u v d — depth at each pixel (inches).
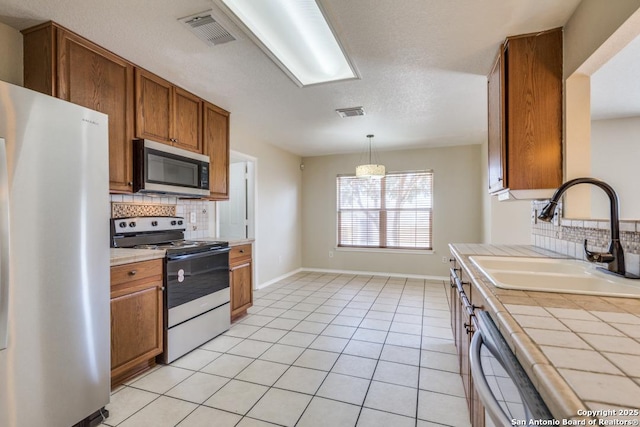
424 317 132.6
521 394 25.7
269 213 199.2
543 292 45.0
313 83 106.2
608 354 25.2
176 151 103.3
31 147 54.2
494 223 166.7
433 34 77.2
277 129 164.1
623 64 79.9
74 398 61.3
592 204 112.4
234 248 125.0
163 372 87.6
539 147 76.7
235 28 74.8
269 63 91.5
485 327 41.0
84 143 62.9
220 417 68.5
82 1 64.7
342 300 159.2
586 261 67.6
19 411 53.1
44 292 56.2
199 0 64.9
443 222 209.2
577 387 20.6
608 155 114.8
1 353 50.7
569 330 30.5
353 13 69.1
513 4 66.3
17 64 74.6
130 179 90.6
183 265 97.5
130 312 81.2
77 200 61.5
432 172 211.6
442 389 78.7
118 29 74.8
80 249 62.0
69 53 75.4
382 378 84.1
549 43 76.0
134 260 81.9
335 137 181.8
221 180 130.4
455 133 172.1
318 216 239.9
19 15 69.3
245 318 132.4
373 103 124.8
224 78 101.4
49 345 57.1
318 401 74.2
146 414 69.5
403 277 216.1
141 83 93.8
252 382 82.4
